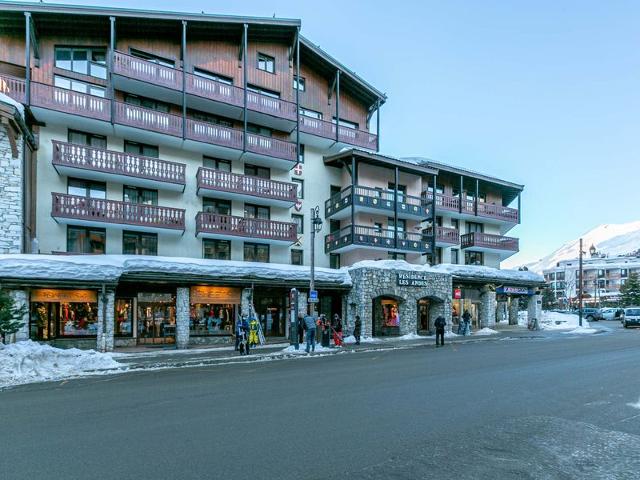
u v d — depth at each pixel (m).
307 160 31.39
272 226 27.70
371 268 27.89
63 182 22.98
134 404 8.97
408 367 14.17
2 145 19.66
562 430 6.93
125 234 24.42
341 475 5.11
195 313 23.30
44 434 6.84
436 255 36.91
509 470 5.30
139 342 22.52
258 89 29.00
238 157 27.84
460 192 37.12
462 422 7.37
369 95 34.12
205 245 26.86
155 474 5.17
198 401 9.16
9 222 19.67
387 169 33.59
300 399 9.21
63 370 13.76
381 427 7.07
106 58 24.53
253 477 5.05
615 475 5.20
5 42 22.72
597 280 104.06
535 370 13.16
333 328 23.61
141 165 23.83
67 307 20.30
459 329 31.39
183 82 24.86
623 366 13.92
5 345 14.10
